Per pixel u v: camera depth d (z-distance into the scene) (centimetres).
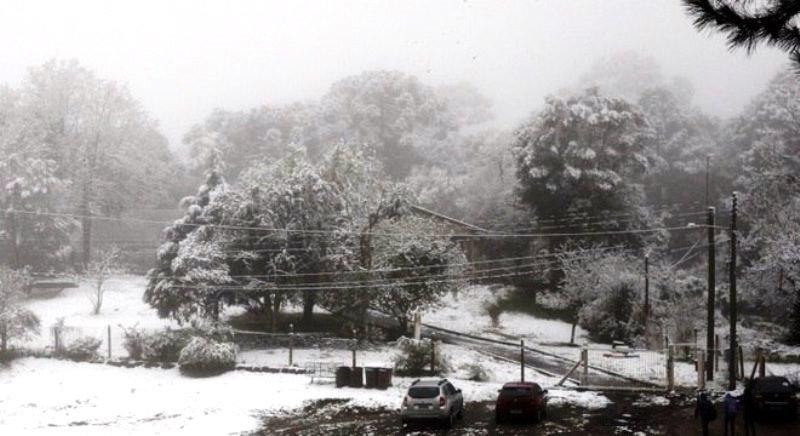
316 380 3769
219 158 5825
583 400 3275
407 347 4034
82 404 3297
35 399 3397
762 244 5709
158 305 4806
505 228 7719
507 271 7119
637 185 7362
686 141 9331
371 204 5306
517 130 7631
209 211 5159
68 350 4303
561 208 7044
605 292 5800
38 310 5494
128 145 7450
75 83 7362
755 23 954
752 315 6166
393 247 5253
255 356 4422
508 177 8438
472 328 5975
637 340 5306
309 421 2905
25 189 6147
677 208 8856
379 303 5303
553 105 7006
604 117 6950
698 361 3647
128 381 3778
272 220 5009
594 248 6406
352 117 11394
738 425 2662
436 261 5297
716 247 7012
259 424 2867
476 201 8412
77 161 7081
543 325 6162
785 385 2736
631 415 2900
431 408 2683
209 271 4750
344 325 5228
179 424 2880
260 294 5019
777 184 5781
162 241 5838
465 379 3894
